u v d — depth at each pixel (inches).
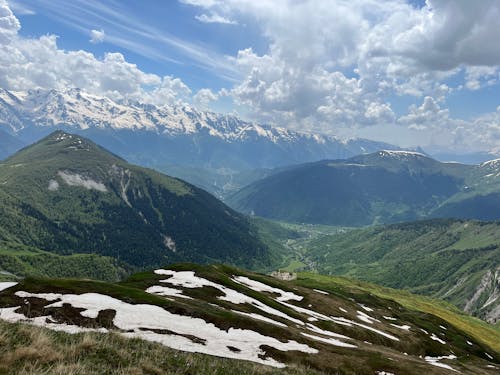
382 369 2237.9
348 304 5723.4
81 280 2529.5
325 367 2055.9
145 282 3499.0
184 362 981.2
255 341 2110.0
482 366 4478.3
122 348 900.0
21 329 778.8
